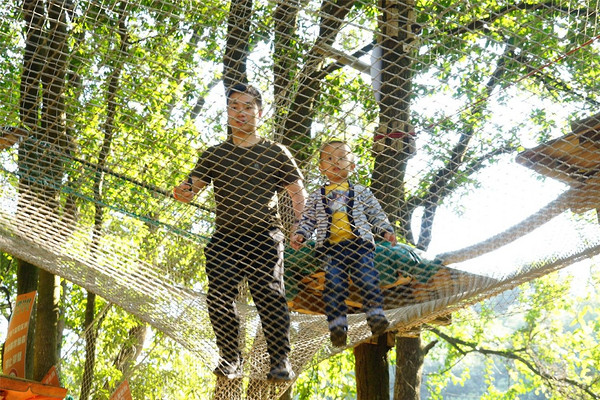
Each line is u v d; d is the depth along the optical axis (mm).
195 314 5254
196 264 5258
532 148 4473
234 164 4441
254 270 4598
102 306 15516
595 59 3793
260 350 5137
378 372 7152
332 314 4531
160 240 5164
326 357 5660
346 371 14977
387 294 5254
